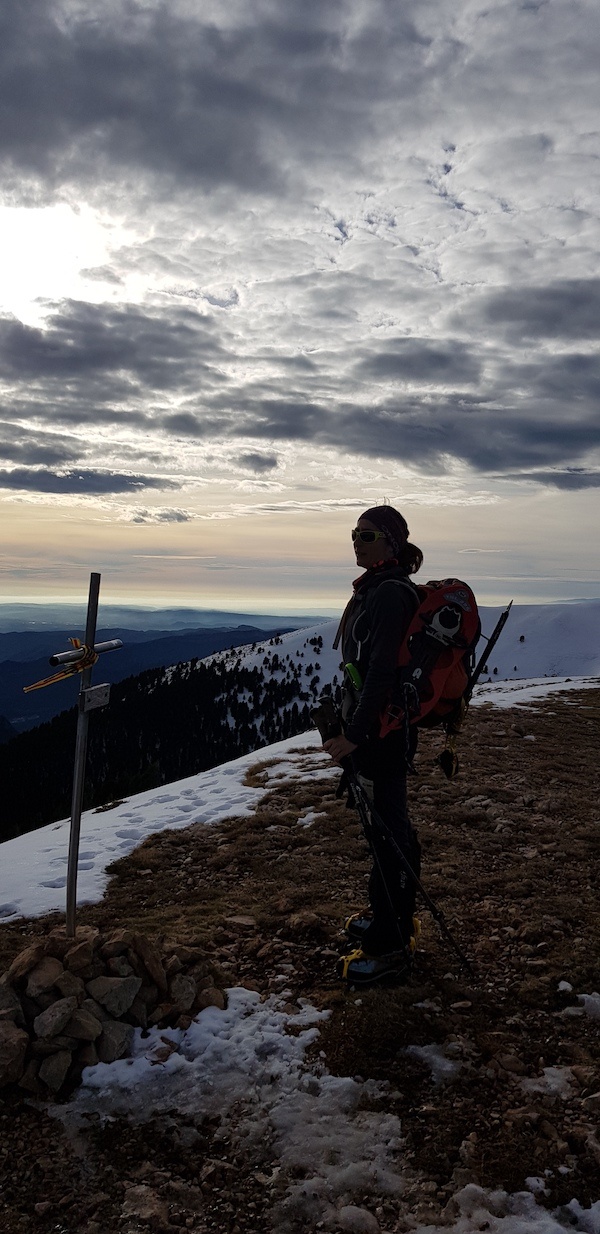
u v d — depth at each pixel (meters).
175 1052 3.59
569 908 5.30
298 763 11.18
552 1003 4.00
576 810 8.16
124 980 3.77
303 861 6.62
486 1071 3.43
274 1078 3.40
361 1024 3.74
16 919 5.68
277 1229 2.60
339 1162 2.90
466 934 4.90
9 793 54.41
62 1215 2.65
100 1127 3.11
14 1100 3.25
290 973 4.36
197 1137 3.05
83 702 4.03
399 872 4.09
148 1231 2.58
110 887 6.38
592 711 16.39
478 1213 2.63
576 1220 2.61
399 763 3.96
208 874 6.52
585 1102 3.21
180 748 102.88
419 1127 3.09
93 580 4.06
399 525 4.01
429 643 3.72
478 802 8.40
